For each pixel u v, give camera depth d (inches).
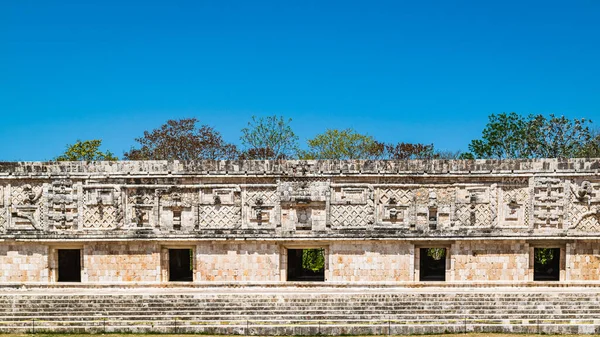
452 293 1023.6
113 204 1068.5
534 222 1060.5
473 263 1072.2
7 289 1074.7
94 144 2025.1
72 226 1072.8
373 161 1066.7
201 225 1072.2
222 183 1072.2
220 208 1073.5
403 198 1070.4
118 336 888.9
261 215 1069.1
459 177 1064.8
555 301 990.4
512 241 1068.5
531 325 896.3
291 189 1067.9
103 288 1073.5
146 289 1067.3
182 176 1068.5
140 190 1074.7
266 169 1067.9
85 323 920.9
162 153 2033.7
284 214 1071.0
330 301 995.9
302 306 981.8
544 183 1060.5
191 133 2096.5
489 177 1063.0
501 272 1071.6
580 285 1070.4
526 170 1060.5
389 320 931.3
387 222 1069.1
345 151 2074.3
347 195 1070.4
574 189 1062.4
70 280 1236.5
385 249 1074.7
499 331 897.5
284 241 1070.4
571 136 2038.6
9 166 1068.5
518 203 1064.8
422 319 934.4
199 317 941.2
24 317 946.7
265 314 957.8
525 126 2098.9
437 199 1069.1
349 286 1071.6
